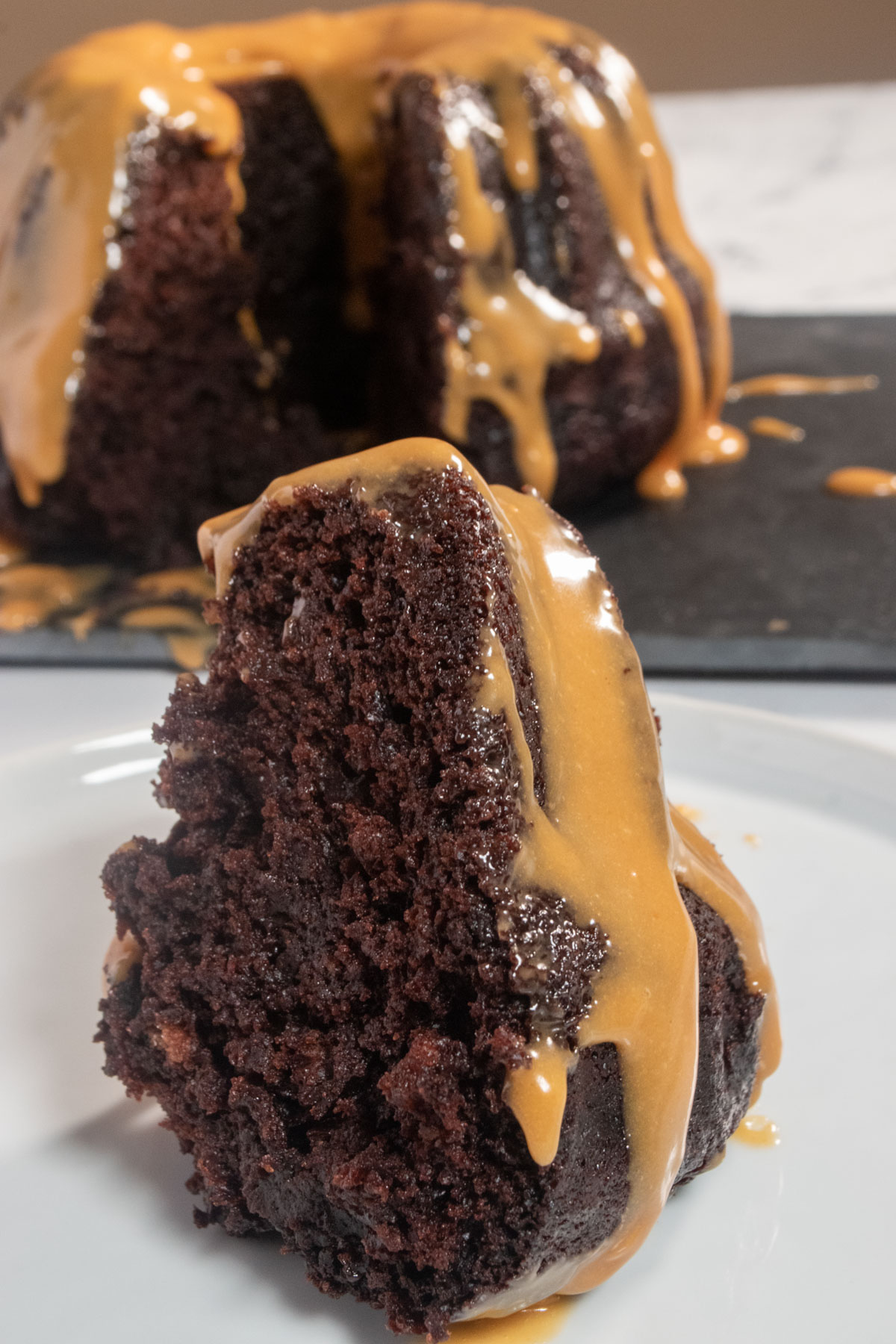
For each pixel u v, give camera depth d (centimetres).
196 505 47
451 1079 24
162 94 44
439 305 44
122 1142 27
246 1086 25
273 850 26
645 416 47
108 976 27
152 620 42
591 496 47
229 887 26
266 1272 25
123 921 27
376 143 47
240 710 26
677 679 40
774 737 33
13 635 41
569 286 45
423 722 25
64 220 43
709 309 49
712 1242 25
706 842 28
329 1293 25
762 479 49
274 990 26
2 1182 26
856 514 46
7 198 45
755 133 78
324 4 85
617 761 25
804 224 69
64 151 43
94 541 46
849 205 70
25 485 45
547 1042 24
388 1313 24
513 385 44
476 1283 24
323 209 48
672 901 25
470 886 24
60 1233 26
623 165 46
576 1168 24
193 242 44
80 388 44
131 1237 25
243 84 46
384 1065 25
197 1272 25
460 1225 24
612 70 46
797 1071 27
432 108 43
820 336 59
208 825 26
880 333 59
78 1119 27
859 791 32
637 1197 24
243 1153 25
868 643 40
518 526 26
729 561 44
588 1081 24
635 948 24
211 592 44
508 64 44
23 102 45
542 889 24
